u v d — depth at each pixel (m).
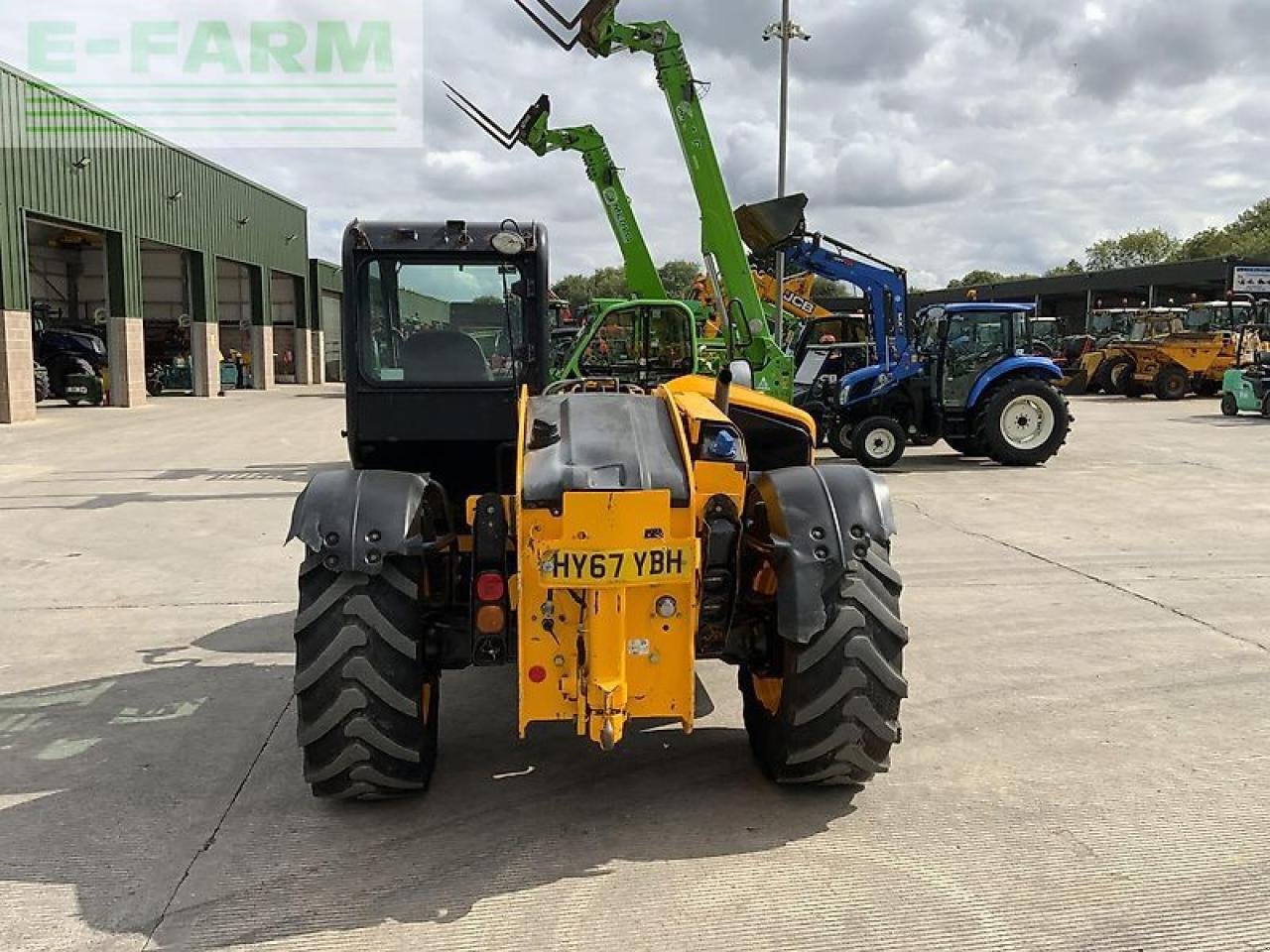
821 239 14.09
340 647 3.43
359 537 3.43
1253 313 26.55
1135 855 3.33
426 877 3.22
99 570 7.62
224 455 14.92
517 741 4.36
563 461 3.46
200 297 30.62
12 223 19.75
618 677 3.24
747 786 3.87
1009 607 6.45
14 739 4.38
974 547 8.28
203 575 7.47
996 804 3.71
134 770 4.06
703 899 3.08
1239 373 20.97
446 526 4.05
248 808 3.71
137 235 25.67
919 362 14.05
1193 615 6.23
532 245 4.48
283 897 3.11
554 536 3.32
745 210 14.04
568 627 3.32
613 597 3.22
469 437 4.59
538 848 3.41
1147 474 12.63
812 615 3.40
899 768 4.04
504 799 3.78
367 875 3.24
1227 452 14.78
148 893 3.13
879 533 3.55
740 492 3.80
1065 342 33.34
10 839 3.48
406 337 4.54
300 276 41.16
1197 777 3.93
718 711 4.70
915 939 2.87
